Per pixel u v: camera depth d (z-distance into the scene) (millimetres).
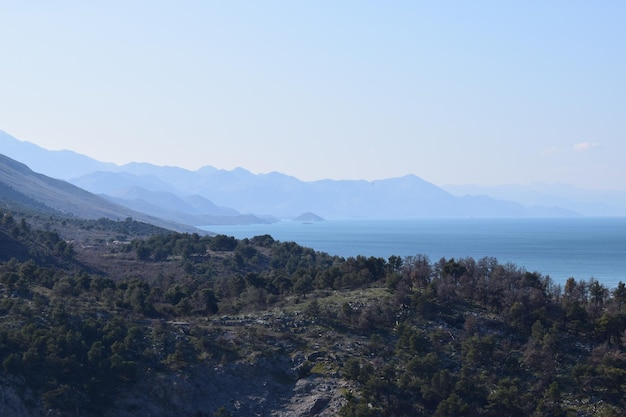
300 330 112562
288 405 96188
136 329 104062
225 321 115688
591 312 114750
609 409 91938
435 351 105688
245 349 104750
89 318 106125
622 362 101625
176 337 105375
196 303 127625
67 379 91562
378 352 106125
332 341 109000
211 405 95062
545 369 101562
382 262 145750
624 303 120938
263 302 131000
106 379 93062
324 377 100188
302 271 155125
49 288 124188
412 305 118312
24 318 101625
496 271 130875
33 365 90750
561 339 110062
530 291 121938
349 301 122062
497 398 92812
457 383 95562
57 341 94625
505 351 106188
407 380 96625
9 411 84375
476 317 115500
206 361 100875
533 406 93188
